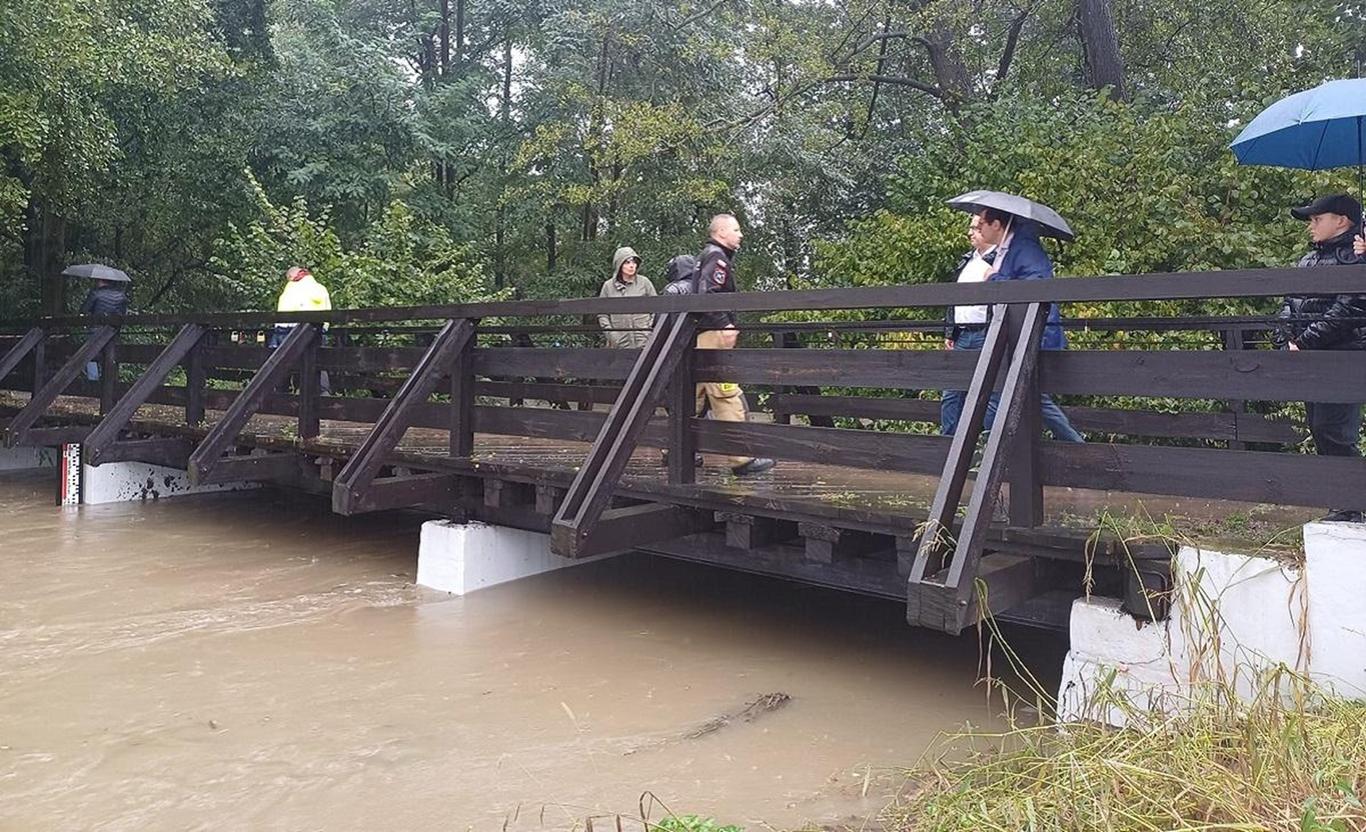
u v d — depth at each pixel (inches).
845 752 147.0
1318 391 132.3
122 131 592.4
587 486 185.9
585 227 792.3
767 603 228.7
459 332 241.8
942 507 144.3
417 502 236.2
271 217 539.2
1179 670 142.6
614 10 677.3
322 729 153.5
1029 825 102.5
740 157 678.5
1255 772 105.3
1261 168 348.8
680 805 129.0
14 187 451.5
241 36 641.0
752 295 180.5
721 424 194.2
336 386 354.9
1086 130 416.2
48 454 440.5
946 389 165.2
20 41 404.8
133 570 252.7
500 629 206.7
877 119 793.6
